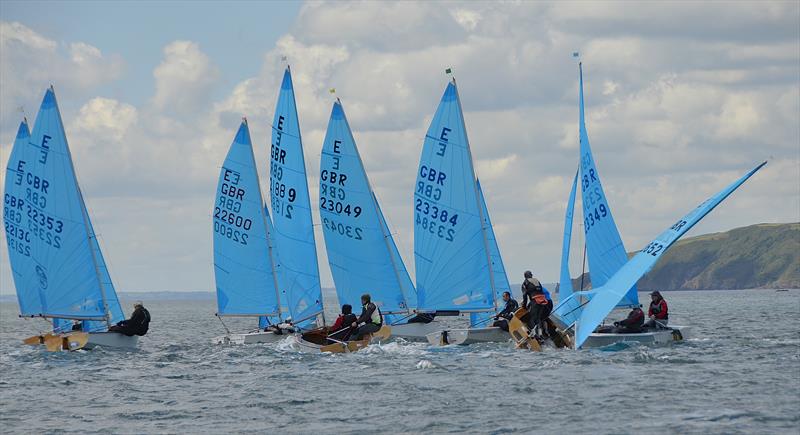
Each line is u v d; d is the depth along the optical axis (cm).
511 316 11681
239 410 7581
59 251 12694
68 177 12725
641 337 11400
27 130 12838
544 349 11225
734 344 11681
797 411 6894
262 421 7125
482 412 7188
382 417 7125
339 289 13288
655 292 11969
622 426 6569
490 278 12550
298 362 10625
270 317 14250
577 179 13750
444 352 11081
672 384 8175
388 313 13200
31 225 12756
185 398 8231
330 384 8794
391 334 12419
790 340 12631
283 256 13388
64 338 12275
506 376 8919
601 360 9931
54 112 12738
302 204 13338
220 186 13875
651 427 6512
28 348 14425
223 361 10931
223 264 13900
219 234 13912
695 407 7106
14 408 7850
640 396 7625
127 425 7075
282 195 13362
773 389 7825
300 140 13375
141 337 18600
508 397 7756
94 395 8481
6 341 18175
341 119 13162
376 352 11262
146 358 11481
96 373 10044
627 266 11744
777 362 9644
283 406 7700
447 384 8538
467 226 12519
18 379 9606
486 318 12712
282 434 6656
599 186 12912
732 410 6956
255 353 11656
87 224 12794
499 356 10531
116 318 13138
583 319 11400
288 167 13350
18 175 12812
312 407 7612
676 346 11325
